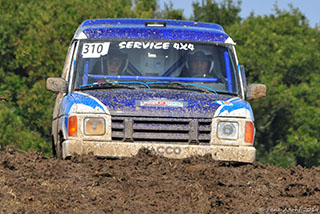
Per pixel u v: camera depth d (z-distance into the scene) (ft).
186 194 57.57
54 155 89.25
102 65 76.28
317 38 428.15
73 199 54.70
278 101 326.44
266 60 348.18
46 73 306.35
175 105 70.28
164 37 78.74
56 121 81.35
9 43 315.37
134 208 52.85
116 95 71.51
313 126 334.65
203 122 69.92
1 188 56.85
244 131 70.38
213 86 76.38
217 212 53.21
